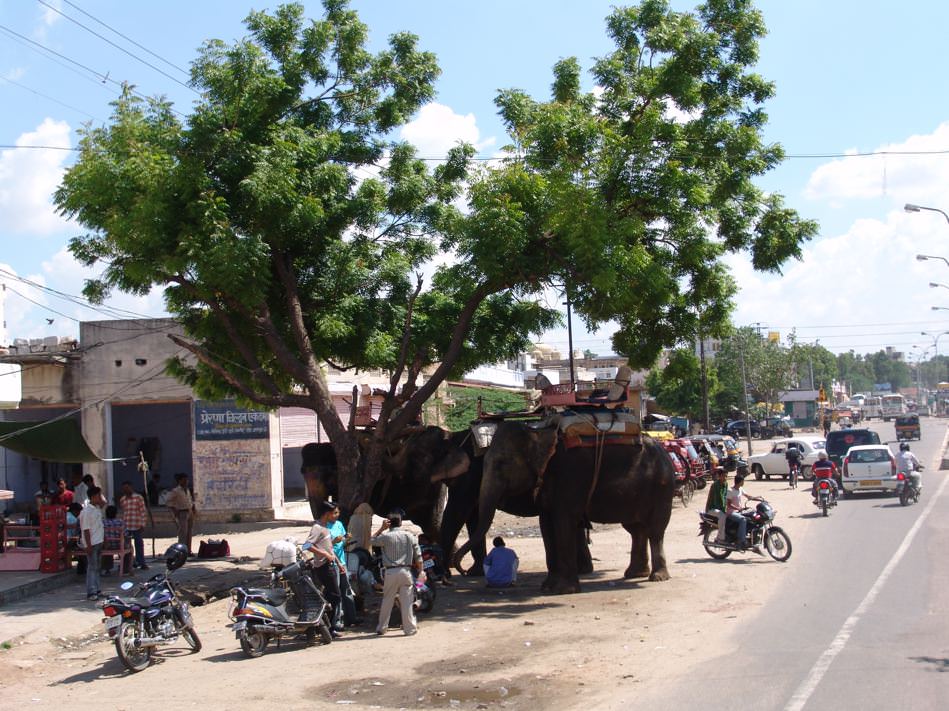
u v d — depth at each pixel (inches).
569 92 660.1
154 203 553.6
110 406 1091.9
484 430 616.1
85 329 1095.0
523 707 311.1
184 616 438.6
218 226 556.4
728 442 1656.0
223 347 702.5
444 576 604.4
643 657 371.9
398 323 709.9
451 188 714.8
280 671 385.7
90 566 599.2
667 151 592.1
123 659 402.3
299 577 435.5
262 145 606.5
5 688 398.0
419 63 695.7
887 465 1087.6
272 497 1087.0
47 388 1090.1
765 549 685.3
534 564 708.7
